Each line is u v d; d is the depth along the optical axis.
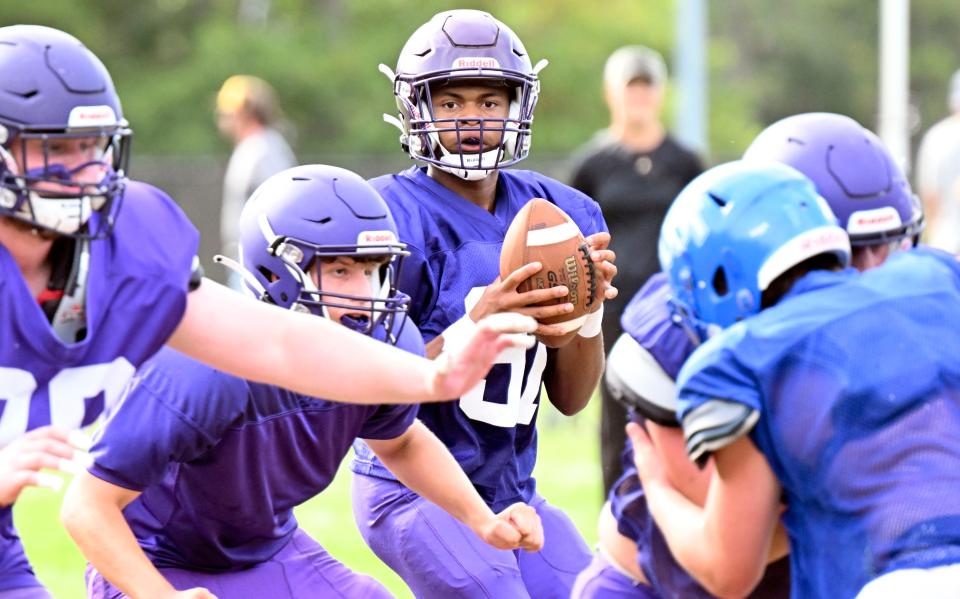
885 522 8.88
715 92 91.06
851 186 10.71
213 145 82.31
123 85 85.38
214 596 10.97
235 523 11.54
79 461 9.26
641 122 23.66
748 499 9.27
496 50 12.60
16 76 8.76
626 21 88.75
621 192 23.48
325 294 11.27
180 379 10.66
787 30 99.31
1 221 8.88
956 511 8.84
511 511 11.44
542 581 12.77
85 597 18.78
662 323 10.59
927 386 9.10
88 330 9.16
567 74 86.31
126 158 9.34
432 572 12.24
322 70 84.62
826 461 9.06
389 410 11.37
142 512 11.67
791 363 9.16
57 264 9.16
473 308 12.09
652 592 11.51
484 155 12.59
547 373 13.36
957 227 34.03
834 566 9.16
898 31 51.38
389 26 87.81
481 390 12.48
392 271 11.79
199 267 9.70
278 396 10.98
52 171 8.77
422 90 12.71
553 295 11.91
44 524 23.88
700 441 9.16
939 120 96.88
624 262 23.25
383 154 84.19
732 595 9.56
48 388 9.23
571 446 32.56
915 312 9.36
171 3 90.00
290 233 11.40
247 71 83.31
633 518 11.31
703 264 9.70
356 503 13.09
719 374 9.18
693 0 46.12
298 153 84.06
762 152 11.07
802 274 9.71
